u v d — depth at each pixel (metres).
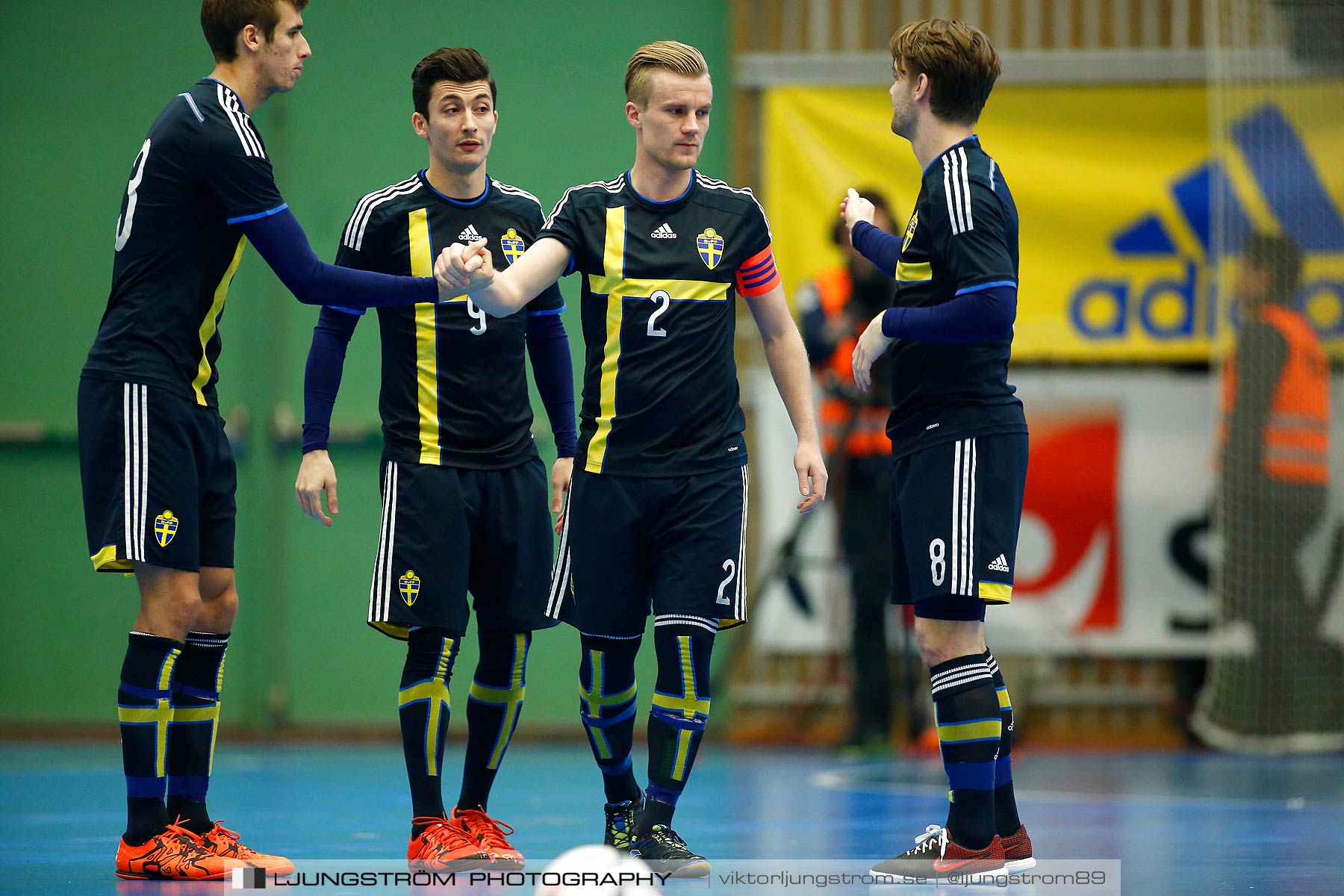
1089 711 29.16
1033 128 29.73
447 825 12.45
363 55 30.48
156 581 12.14
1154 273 29.45
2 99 30.91
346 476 30.02
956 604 11.59
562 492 14.18
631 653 12.73
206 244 12.34
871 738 26.38
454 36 30.44
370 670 30.02
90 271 30.73
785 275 29.73
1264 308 28.34
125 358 12.04
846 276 26.86
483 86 13.42
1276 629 28.05
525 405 13.68
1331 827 16.23
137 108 30.86
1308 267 28.80
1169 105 29.56
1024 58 29.73
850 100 29.75
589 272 12.44
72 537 30.41
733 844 14.41
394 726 29.92
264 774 23.03
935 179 11.57
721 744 28.75
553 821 16.67
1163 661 29.16
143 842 12.09
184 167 12.08
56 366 30.66
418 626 12.80
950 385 11.66
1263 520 28.11
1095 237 29.58
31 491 30.47
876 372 26.23
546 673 29.61
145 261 12.16
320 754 26.78
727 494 12.44
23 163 30.86
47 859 13.48
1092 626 29.11
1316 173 28.81
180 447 12.15
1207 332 29.31
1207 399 29.25
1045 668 29.16
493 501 13.23
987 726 11.55
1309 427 28.12
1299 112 28.84
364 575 30.06
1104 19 29.69
